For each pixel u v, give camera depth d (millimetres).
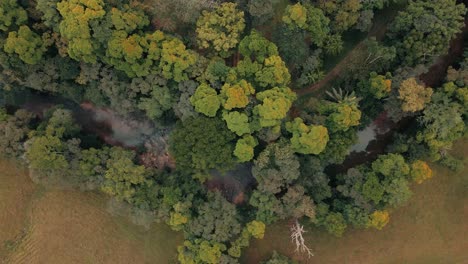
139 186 56938
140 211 56281
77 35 51625
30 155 55125
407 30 56531
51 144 55656
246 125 53156
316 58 57469
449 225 60594
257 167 55312
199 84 54969
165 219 57031
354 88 59000
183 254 56656
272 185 54375
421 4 55781
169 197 55406
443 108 54469
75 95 60094
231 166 55594
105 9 53000
